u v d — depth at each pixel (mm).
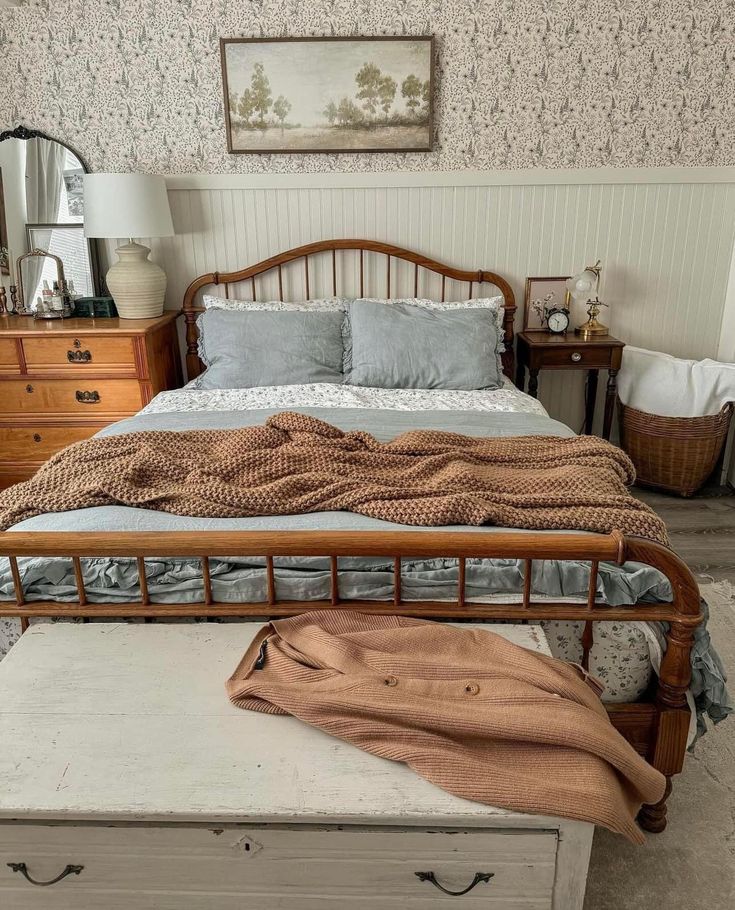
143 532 1472
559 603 1514
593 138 3344
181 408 2730
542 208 3432
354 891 1162
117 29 3256
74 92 3338
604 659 1544
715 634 2334
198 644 1459
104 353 3164
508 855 1126
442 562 1559
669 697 1502
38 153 3414
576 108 3307
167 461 1927
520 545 1404
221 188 3430
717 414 3322
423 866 1136
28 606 1555
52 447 3299
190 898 1178
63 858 1149
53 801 1094
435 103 3312
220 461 1968
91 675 1371
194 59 3285
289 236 3494
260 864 1143
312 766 1158
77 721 1253
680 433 3330
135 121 3371
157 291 3338
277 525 1657
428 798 1104
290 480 1789
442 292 3543
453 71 3271
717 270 3512
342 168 3396
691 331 3607
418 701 1208
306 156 3381
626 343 3613
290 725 1244
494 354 3139
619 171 3361
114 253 3533
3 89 3338
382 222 3465
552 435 2334
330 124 3326
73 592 1580
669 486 3471
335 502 1737
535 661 1310
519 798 1088
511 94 3295
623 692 1566
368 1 3199
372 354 3059
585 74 3264
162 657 1421
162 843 1130
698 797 1705
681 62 3236
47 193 3455
